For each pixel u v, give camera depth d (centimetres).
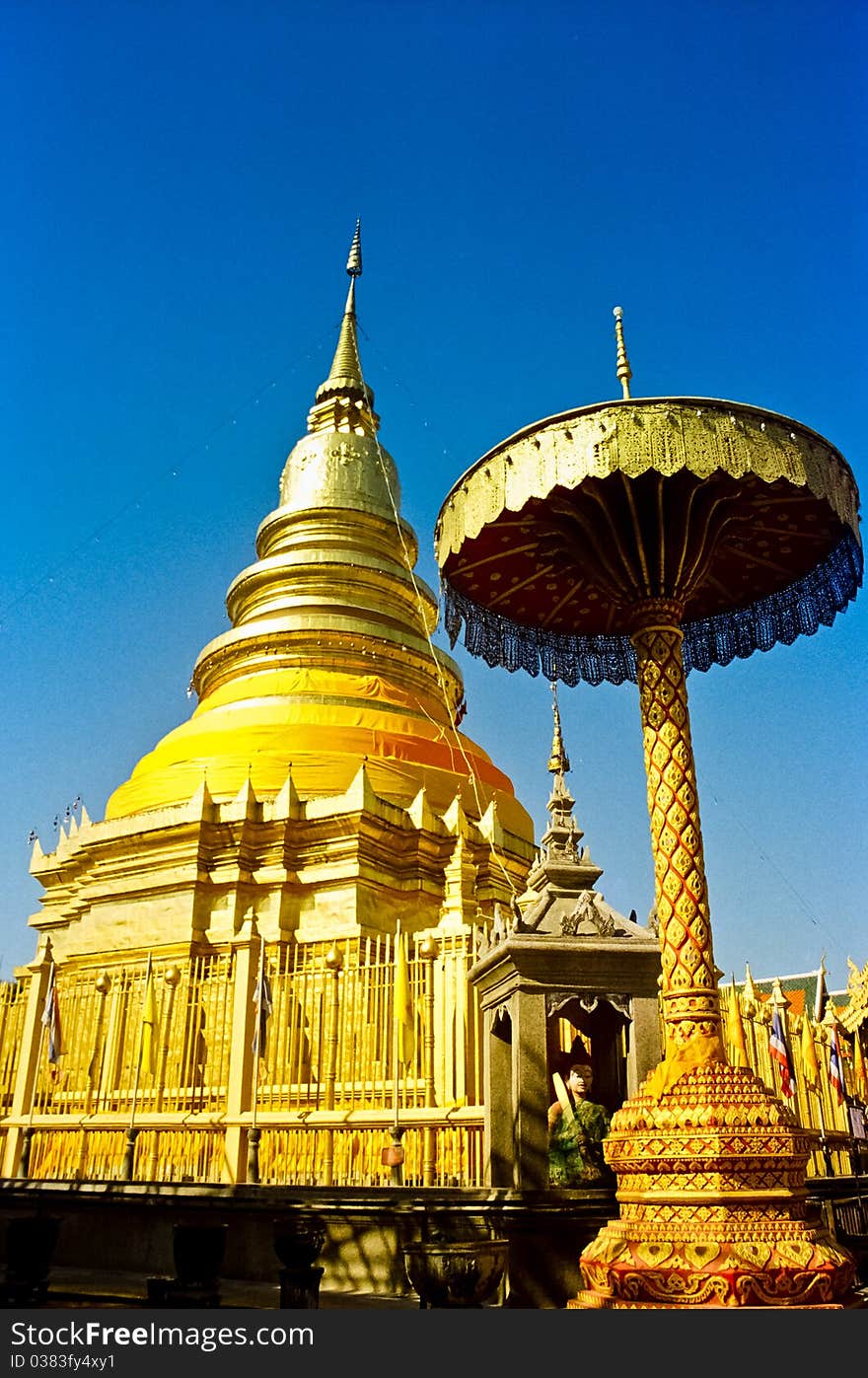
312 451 3800
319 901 2519
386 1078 1602
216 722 3061
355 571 3441
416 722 3111
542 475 948
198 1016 1845
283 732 2895
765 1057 1698
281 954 2427
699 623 1310
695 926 910
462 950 1588
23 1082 1975
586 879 1233
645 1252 780
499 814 3036
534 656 1339
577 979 1150
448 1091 1491
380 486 3772
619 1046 1284
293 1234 943
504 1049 1245
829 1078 1891
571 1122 1148
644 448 916
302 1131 1502
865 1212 1603
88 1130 1769
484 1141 1261
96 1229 1537
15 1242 994
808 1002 3475
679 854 933
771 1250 759
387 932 2509
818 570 1195
